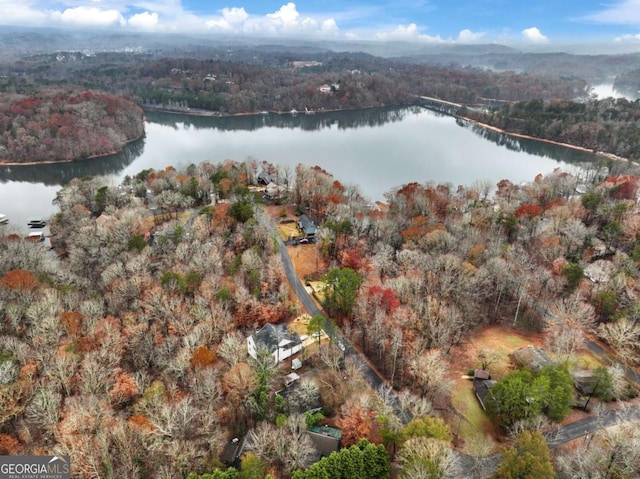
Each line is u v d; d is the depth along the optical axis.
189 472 63.69
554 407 71.75
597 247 135.25
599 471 62.31
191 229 147.38
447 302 105.75
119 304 106.38
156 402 73.94
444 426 67.75
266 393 81.12
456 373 90.19
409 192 182.88
